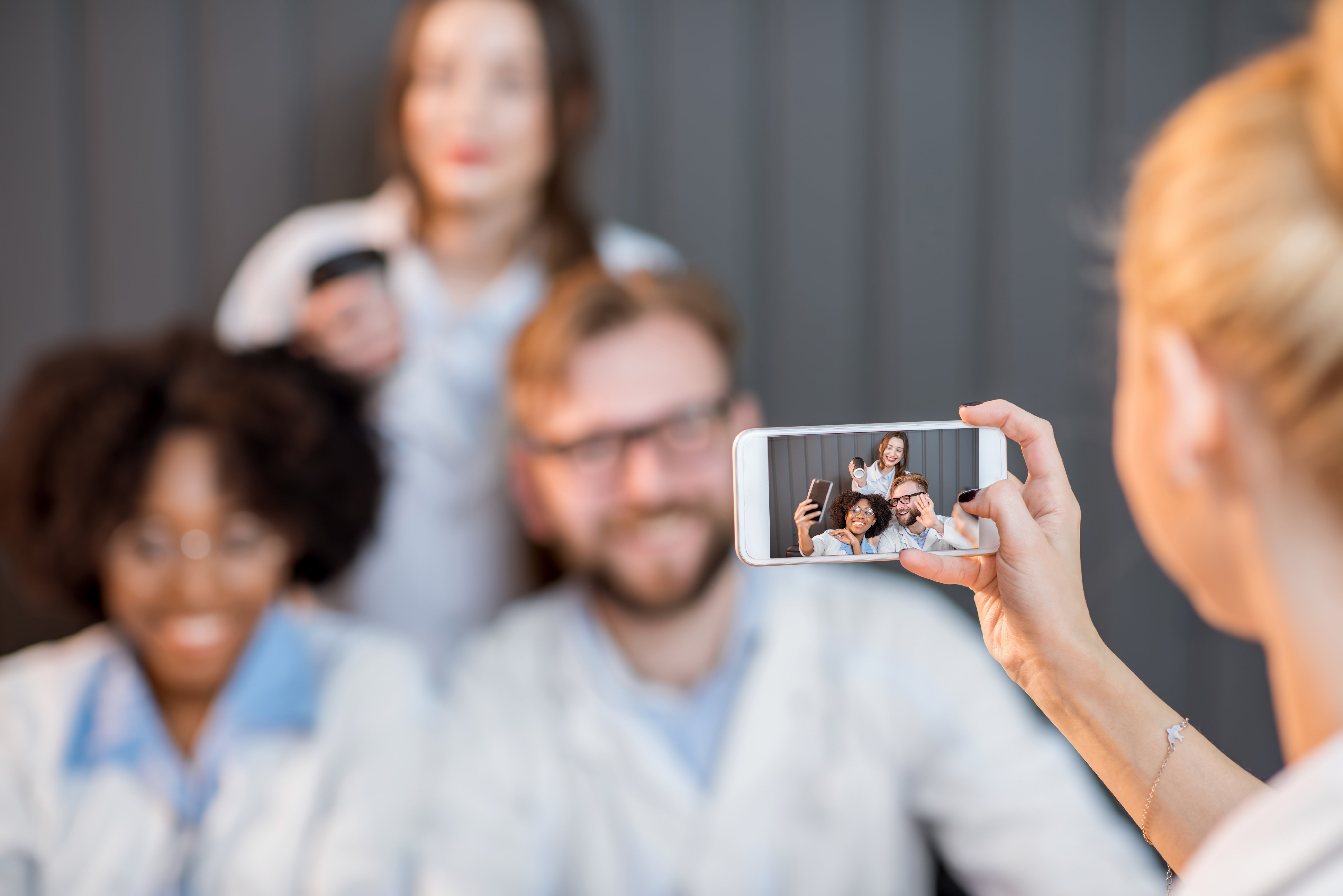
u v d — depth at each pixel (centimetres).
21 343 135
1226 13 157
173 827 119
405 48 139
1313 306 32
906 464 56
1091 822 132
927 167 153
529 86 140
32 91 135
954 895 134
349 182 140
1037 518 52
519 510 139
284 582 132
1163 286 36
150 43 137
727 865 125
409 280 139
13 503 123
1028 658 50
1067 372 156
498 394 140
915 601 140
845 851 128
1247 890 31
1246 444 36
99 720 121
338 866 118
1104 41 155
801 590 138
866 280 152
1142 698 48
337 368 136
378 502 135
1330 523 35
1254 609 38
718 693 132
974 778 130
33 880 115
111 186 137
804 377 151
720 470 135
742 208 149
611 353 134
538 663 133
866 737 131
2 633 131
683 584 132
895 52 151
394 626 138
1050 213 155
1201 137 36
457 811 125
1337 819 30
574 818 126
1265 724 156
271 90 139
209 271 139
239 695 124
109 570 123
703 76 147
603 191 145
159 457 123
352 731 125
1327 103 32
